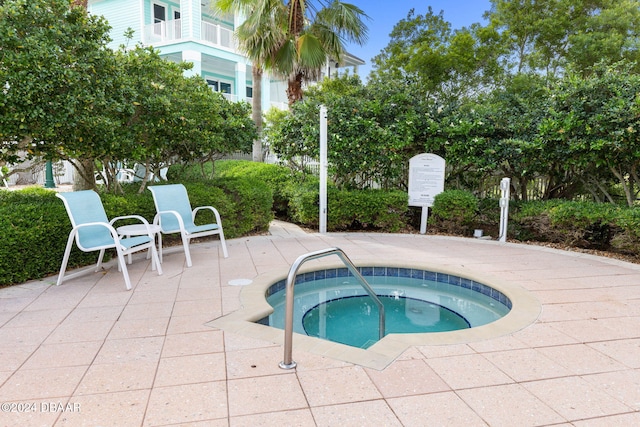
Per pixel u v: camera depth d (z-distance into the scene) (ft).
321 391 6.79
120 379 7.17
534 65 41.60
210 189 21.16
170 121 19.22
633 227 16.39
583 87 19.03
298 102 28.76
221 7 35.01
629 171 20.20
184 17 49.49
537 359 8.01
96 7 54.29
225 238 21.72
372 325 12.37
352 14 33.06
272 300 13.66
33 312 10.51
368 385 6.98
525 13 44.21
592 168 21.36
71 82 14.01
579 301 11.49
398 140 23.53
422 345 8.59
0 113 13.25
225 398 6.57
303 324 12.16
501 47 38.52
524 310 10.72
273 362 7.81
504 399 6.59
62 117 14.06
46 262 13.66
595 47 37.22
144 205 18.07
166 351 8.29
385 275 16.44
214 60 55.06
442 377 7.27
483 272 14.83
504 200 21.08
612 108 17.60
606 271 14.94
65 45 14.58
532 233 21.81
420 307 13.92
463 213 22.75
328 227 24.59
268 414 6.15
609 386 7.01
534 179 24.39
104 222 13.52
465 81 38.78
